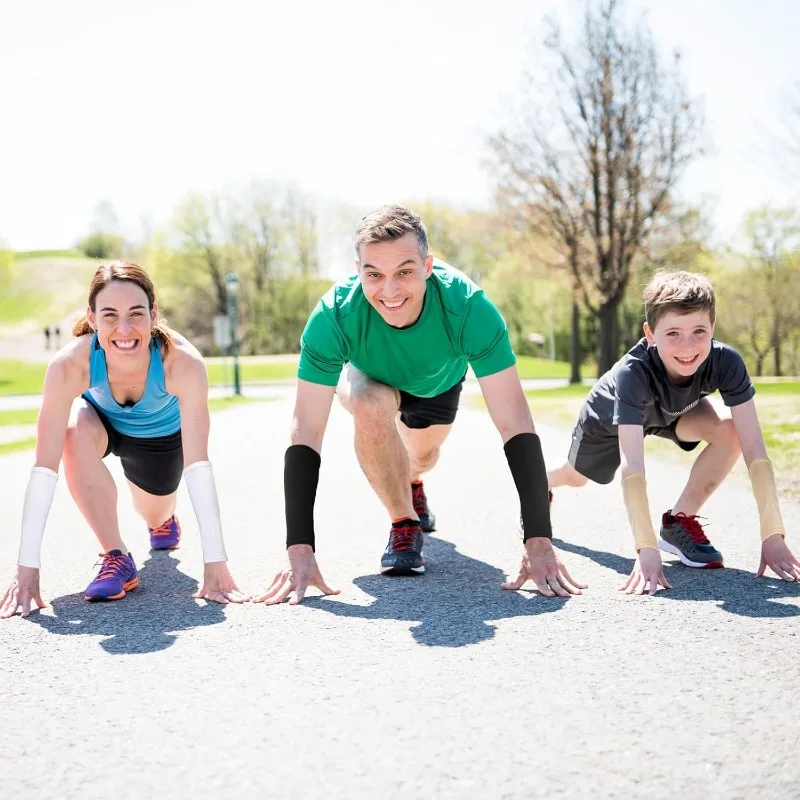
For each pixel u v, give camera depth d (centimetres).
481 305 348
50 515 536
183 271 6059
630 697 215
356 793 171
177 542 435
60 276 7519
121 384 355
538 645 258
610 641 259
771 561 332
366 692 223
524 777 175
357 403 359
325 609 307
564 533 438
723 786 169
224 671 243
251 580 359
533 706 211
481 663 243
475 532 455
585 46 2459
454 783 173
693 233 2602
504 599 314
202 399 354
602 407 393
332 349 349
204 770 183
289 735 198
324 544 431
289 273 6172
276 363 4728
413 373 367
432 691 223
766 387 1881
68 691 231
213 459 837
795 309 4181
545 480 337
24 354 5653
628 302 4438
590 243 2616
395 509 371
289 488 336
